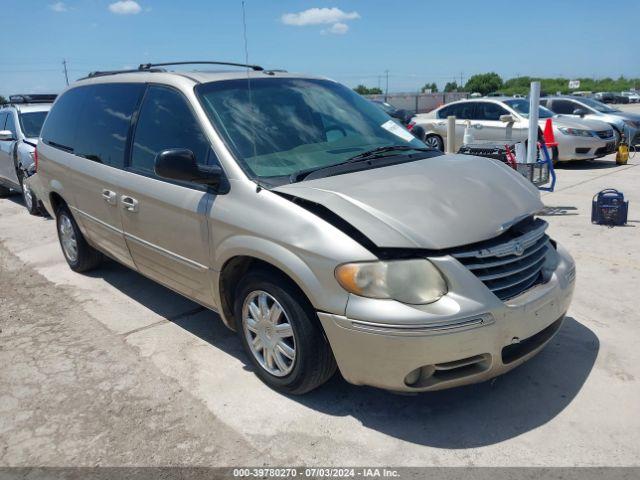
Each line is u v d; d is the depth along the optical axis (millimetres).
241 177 3301
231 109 3703
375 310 2697
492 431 2951
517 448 2812
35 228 7910
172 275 3996
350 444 2902
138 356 3916
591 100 15266
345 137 3906
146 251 4164
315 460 2797
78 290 5270
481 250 2844
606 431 2904
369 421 3082
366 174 3305
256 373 3592
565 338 3885
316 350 3043
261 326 3332
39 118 9398
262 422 3115
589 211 7488
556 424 2979
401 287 2701
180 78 3951
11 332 4402
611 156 13789
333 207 2889
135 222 4164
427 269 2727
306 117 3902
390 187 3086
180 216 3662
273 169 3367
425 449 2840
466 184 3240
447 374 2828
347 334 2797
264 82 4051
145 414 3232
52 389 3535
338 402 3264
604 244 5969
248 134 3568
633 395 3199
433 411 3145
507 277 2941
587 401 3160
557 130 11680
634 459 2699
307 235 2893
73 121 5184
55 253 6570
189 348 4008
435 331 2648
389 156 3666
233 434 3023
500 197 3205
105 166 4492
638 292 4633
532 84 7547
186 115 3756
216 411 3232
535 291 3008
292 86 4145
